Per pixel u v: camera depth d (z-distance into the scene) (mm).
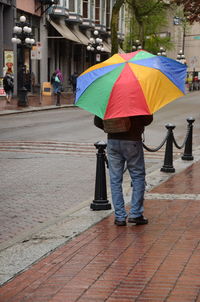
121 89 6891
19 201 10328
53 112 33188
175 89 7051
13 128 23047
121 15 76062
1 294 5363
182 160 14852
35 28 52094
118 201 7988
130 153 7730
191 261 6184
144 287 5391
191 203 9445
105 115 6969
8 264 6312
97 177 9078
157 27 76688
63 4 56000
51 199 10508
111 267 6047
